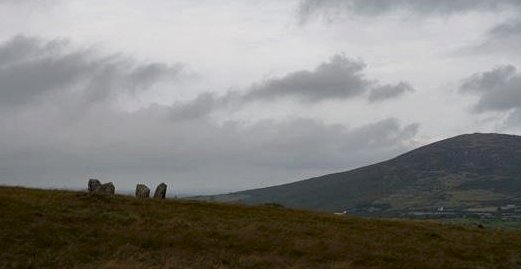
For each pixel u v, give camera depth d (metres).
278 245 38.25
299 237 41.28
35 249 31.53
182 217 45.12
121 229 37.94
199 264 31.67
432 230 51.69
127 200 51.62
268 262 33.53
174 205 52.97
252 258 33.94
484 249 43.53
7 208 39.56
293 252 36.97
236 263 32.94
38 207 41.56
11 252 30.45
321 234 43.50
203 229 40.56
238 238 38.91
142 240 35.78
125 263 30.14
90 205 46.16
